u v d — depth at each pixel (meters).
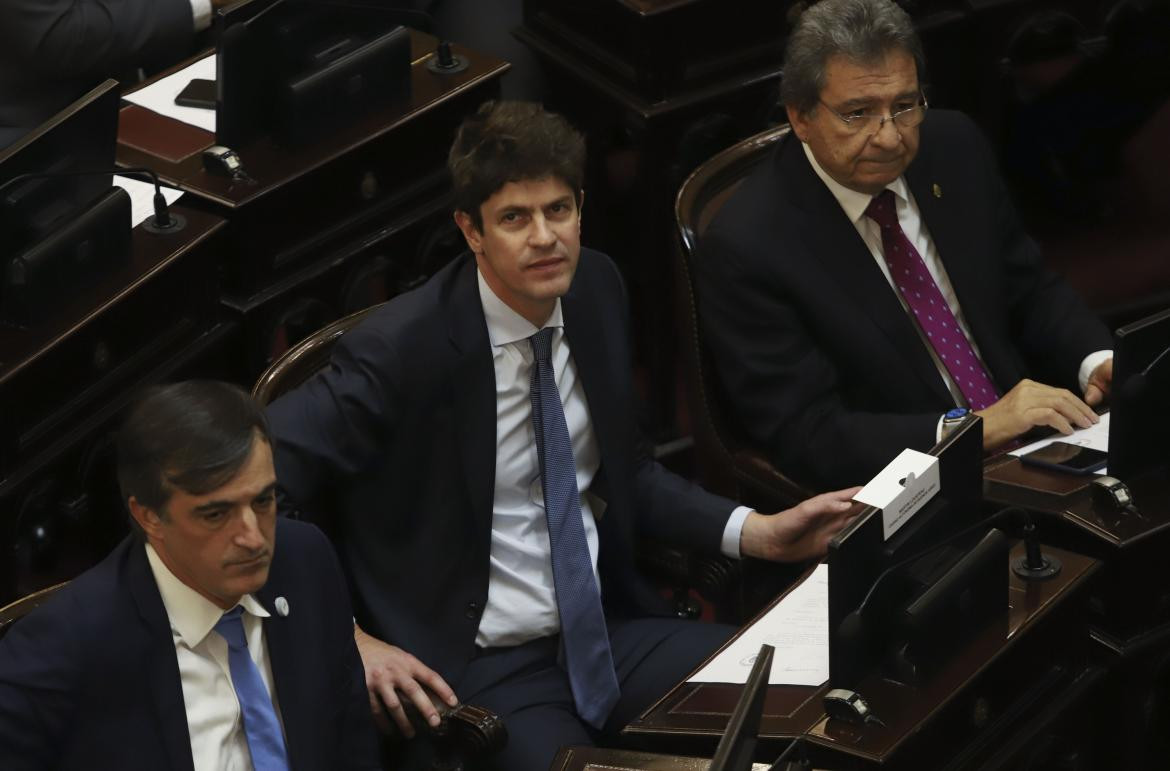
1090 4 18.34
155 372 13.99
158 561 9.79
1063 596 11.20
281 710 10.20
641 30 16.36
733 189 14.94
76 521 13.48
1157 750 12.35
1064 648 11.51
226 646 9.98
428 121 15.78
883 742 10.07
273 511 9.62
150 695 9.69
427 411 11.75
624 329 12.52
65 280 13.19
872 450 13.25
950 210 14.27
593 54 17.22
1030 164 19.34
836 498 12.31
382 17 15.36
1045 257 18.98
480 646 12.14
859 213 13.78
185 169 14.74
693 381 14.31
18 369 12.68
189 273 14.16
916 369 13.74
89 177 13.48
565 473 12.03
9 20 15.27
